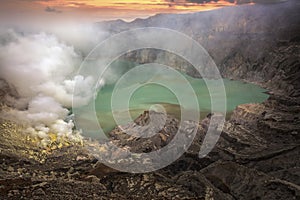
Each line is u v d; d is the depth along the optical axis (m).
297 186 8.83
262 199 8.46
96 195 7.79
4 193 7.47
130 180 9.13
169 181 9.25
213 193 8.41
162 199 7.93
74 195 7.64
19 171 9.31
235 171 9.55
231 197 8.45
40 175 9.19
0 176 8.59
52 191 7.80
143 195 8.13
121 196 7.98
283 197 8.44
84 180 8.95
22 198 7.26
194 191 8.56
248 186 8.96
